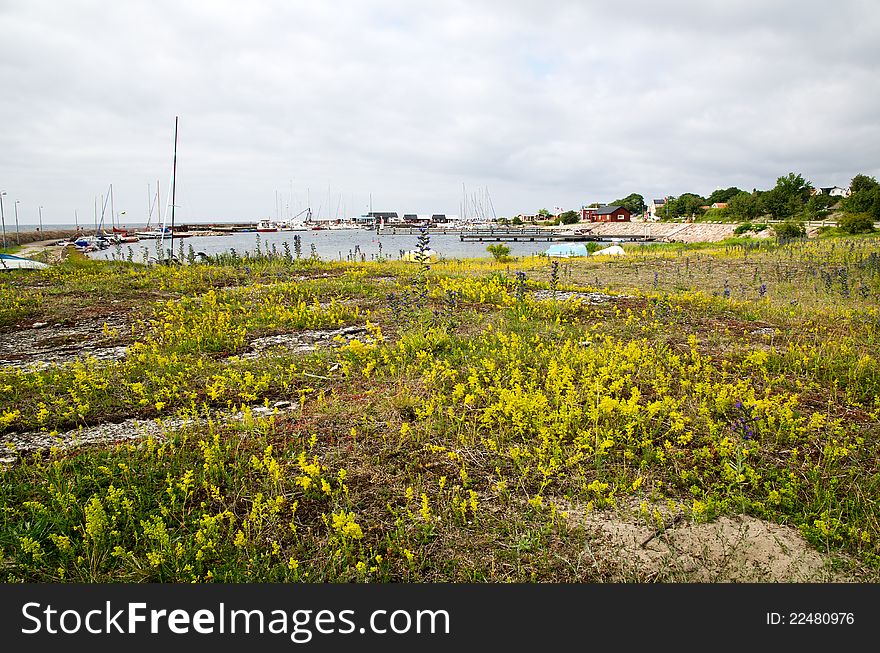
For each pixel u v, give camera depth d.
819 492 4.25
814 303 11.55
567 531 3.93
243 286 14.44
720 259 20.44
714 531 3.91
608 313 10.61
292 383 6.80
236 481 4.52
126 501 3.99
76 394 6.34
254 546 3.79
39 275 15.69
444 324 9.16
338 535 3.84
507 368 6.83
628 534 3.89
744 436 4.83
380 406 5.88
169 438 5.21
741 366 7.09
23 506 4.20
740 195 82.94
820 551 3.71
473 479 4.56
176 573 3.59
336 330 9.53
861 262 16.77
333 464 4.79
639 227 105.06
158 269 16.97
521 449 4.95
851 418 5.56
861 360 6.89
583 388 6.07
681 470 4.62
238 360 7.54
